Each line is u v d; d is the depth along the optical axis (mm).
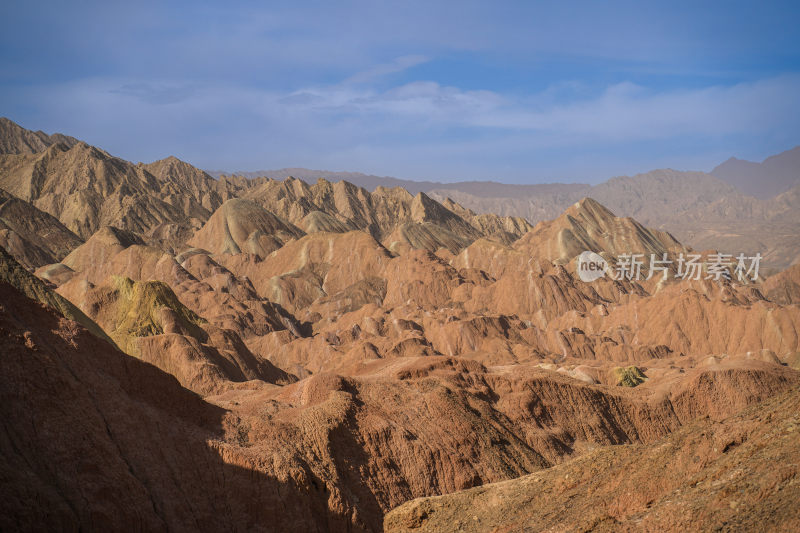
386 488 51062
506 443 59812
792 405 33500
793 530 22891
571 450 63438
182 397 48844
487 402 65562
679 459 34625
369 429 53906
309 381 58688
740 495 26969
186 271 188750
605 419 69000
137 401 45625
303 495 45344
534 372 73312
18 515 34250
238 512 43562
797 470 26250
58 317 46094
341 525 46312
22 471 36469
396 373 68312
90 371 43906
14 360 40156
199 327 104500
